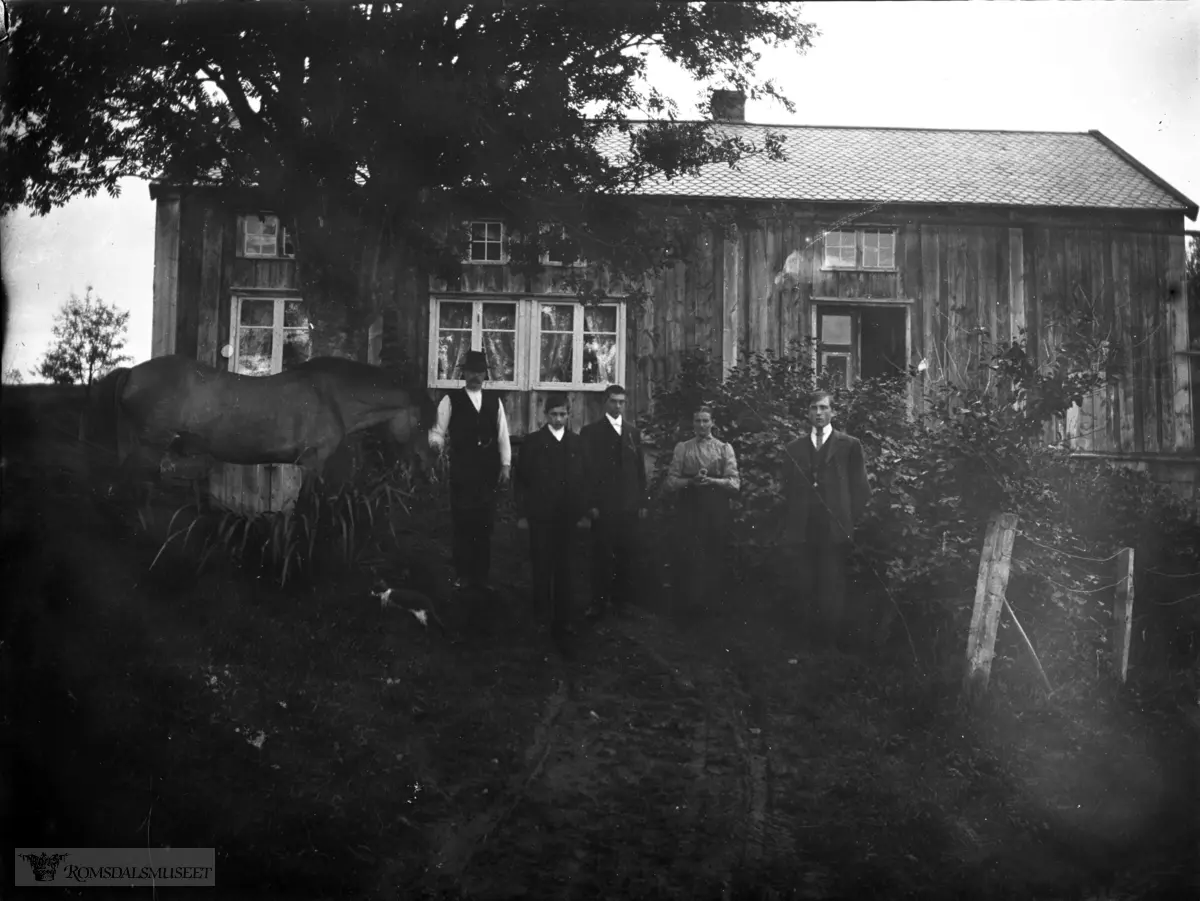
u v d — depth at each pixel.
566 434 8.89
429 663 8.01
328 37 10.30
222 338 16.20
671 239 12.78
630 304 13.15
